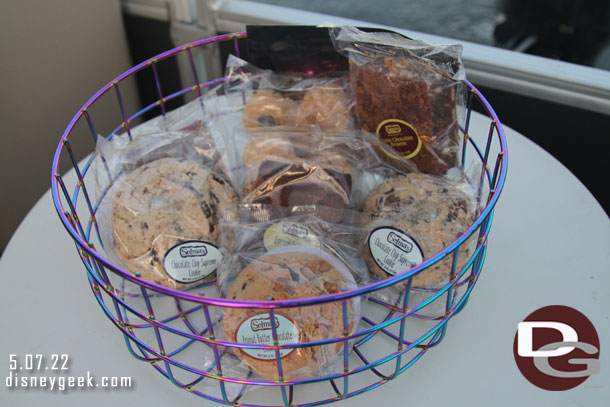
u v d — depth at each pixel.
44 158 0.91
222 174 0.60
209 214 0.54
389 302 0.55
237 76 0.66
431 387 0.50
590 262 0.58
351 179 0.58
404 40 0.58
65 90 0.91
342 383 0.51
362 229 0.55
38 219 0.64
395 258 0.53
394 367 0.52
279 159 0.58
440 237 0.52
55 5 0.86
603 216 0.63
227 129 0.63
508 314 0.55
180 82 1.09
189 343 0.53
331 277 0.49
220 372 0.46
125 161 0.59
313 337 0.47
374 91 0.57
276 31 0.61
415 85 0.56
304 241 0.53
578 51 0.92
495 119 0.54
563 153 0.90
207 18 0.98
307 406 0.47
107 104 1.00
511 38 0.96
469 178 0.59
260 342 0.47
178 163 0.56
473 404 0.49
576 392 0.50
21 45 0.83
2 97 0.83
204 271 0.54
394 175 0.59
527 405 0.49
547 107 0.87
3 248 0.92
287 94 0.63
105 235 0.55
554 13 0.95
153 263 0.53
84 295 0.57
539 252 0.60
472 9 1.00
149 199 0.53
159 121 0.70
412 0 1.02
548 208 0.64
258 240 0.53
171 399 0.50
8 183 0.88
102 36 0.95
